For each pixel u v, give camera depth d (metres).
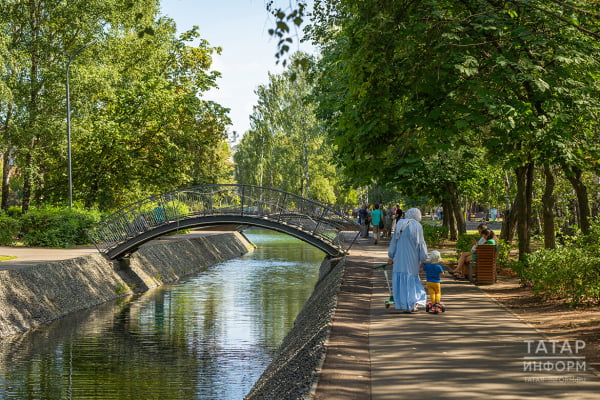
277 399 6.92
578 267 11.55
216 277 33.53
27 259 24.16
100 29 36.94
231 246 49.16
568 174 15.55
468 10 14.48
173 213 28.58
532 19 14.18
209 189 31.20
